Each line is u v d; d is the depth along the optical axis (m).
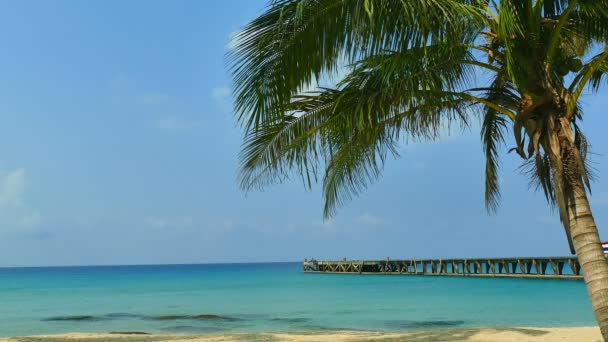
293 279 60.69
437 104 7.13
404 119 7.57
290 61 6.38
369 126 7.24
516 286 36.53
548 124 6.27
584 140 7.12
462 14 5.66
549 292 31.05
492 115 8.80
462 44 6.59
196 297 34.03
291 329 17.36
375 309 23.48
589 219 6.14
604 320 5.91
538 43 6.48
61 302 31.23
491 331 12.95
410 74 6.61
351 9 5.88
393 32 6.02
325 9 5.98
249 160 8.01
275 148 7.85
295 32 6.18
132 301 31.48
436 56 6.63
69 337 13.59
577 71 6.70
